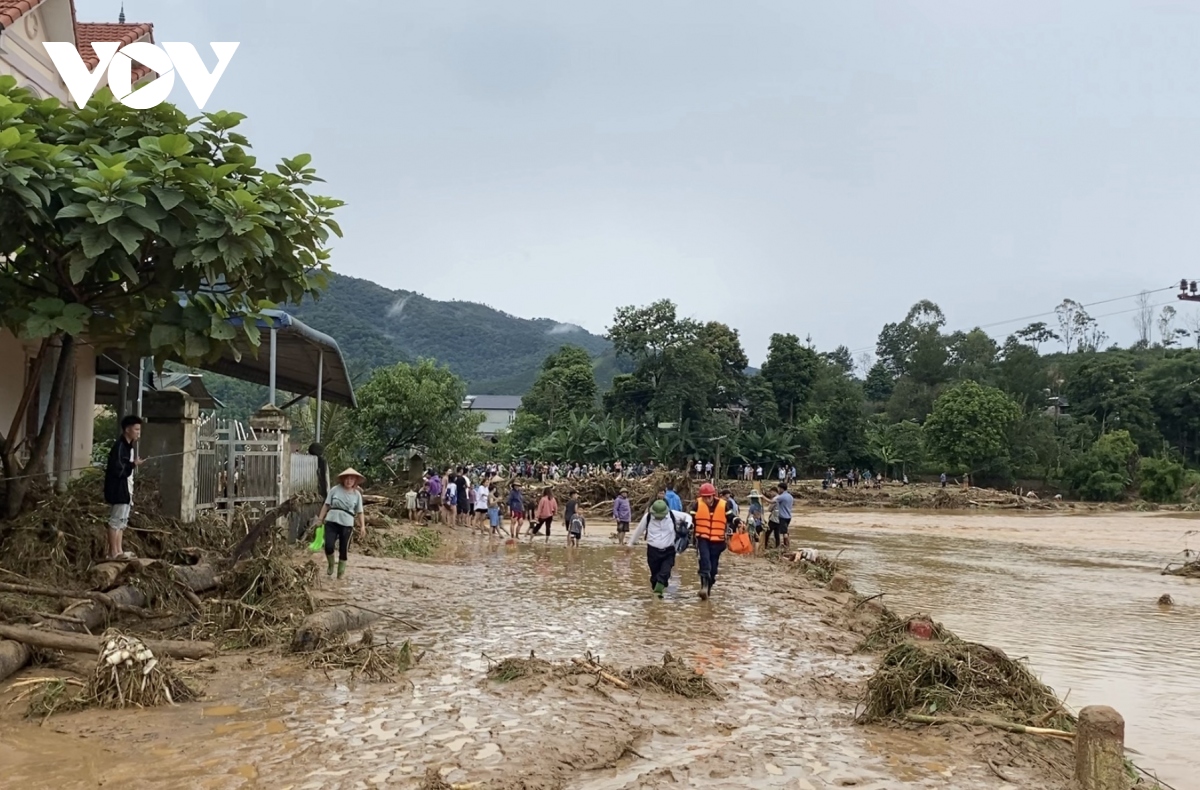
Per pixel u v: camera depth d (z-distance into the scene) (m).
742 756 5.62
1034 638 11.62
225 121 9.48
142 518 10.80
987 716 6.46
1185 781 6.17
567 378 80.25
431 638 9.10
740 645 9.31
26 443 11.34
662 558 12.73
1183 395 85.81
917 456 72.00
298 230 9.28
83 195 8.14
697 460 66.44
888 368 116.31
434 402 34.25
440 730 5.79
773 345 80.94
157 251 8.90
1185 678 9.37
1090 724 5.32
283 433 15.80
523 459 64.44
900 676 6.74
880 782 5.23
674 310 70.19
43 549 8.72
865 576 18.78
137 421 9.30
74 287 8.98
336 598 10.71
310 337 17.50
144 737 5.50
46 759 5.08
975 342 101.38
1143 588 17.95
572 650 8.70
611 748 5.57
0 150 7.55
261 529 11.17
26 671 6.83
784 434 70.31
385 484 32.53
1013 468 69.62
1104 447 69.31
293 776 4.88
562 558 19.05
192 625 8.58
